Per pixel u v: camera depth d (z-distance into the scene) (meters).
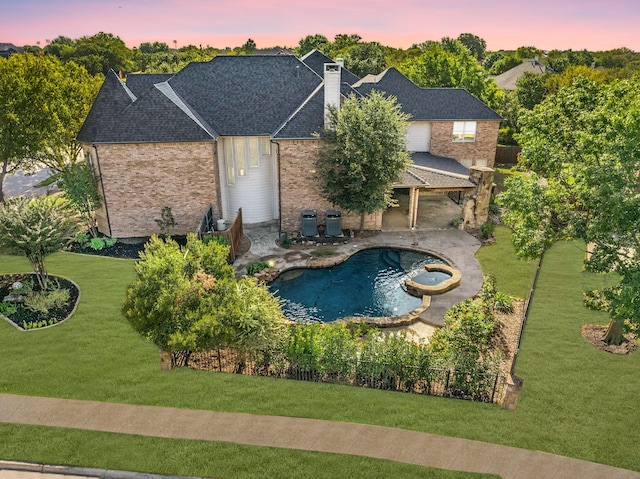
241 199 30.09
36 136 31.58
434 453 11.77
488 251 26.28
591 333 17.48
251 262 24.92
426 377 14.28
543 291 21.23
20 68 30.91
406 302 21.30
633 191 13.60
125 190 26.94
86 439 12.18
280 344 14.86
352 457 11.62
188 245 16.72
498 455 11.74
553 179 17.23
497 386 14.13
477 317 16.23
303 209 28.88
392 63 98.56
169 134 26.11
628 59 117.38
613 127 13.73
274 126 28.83
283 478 11.01
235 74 30.59
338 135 25.62
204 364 15.46
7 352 15.86
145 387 14.17
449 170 34.12
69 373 14.78
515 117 51.41
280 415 13.05
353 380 14.74
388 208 33.62
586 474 11.21
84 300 19.55
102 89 26.97
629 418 13.03
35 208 19.98
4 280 21.61
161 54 124.94
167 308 13.87
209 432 12.41
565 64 98.00
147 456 11.66
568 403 13.66
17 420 12.80
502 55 137.75
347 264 25.27
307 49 113.69
